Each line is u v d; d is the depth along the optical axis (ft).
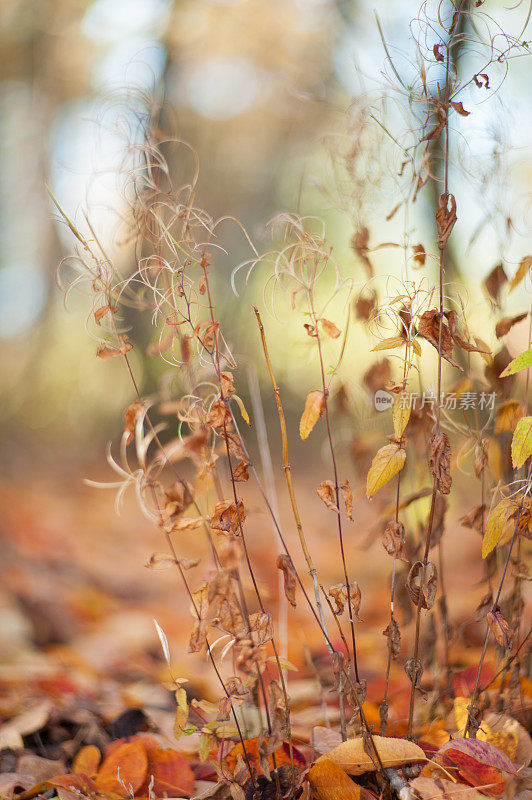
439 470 2.43
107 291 2.56
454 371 3.31
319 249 2.49
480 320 2.98
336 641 4.42
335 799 2.48
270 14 9.90
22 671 3.76
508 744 2.62
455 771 2.56
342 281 2.49
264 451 3.03
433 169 3.05
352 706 2.46
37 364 14.60
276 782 2.48
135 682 3.91
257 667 2.43
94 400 14.05
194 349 2.60
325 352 3.19
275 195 11.82
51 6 11.58
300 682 3.77
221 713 2.44
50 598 5.21
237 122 11.49
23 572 5.88
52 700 3.41
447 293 2.90
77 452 13.01
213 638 4.31
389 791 2.53
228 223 11.36
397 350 2.97
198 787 2.72
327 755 2.51
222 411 2.46
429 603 2.46
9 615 4.75
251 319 9.73
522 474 2.71
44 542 7.23
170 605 5.88
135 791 2.69
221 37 10.48
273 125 11.14
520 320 2.70
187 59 10.75
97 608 5.46
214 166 11.85
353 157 2.86
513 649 2.80
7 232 14.85
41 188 13.62
